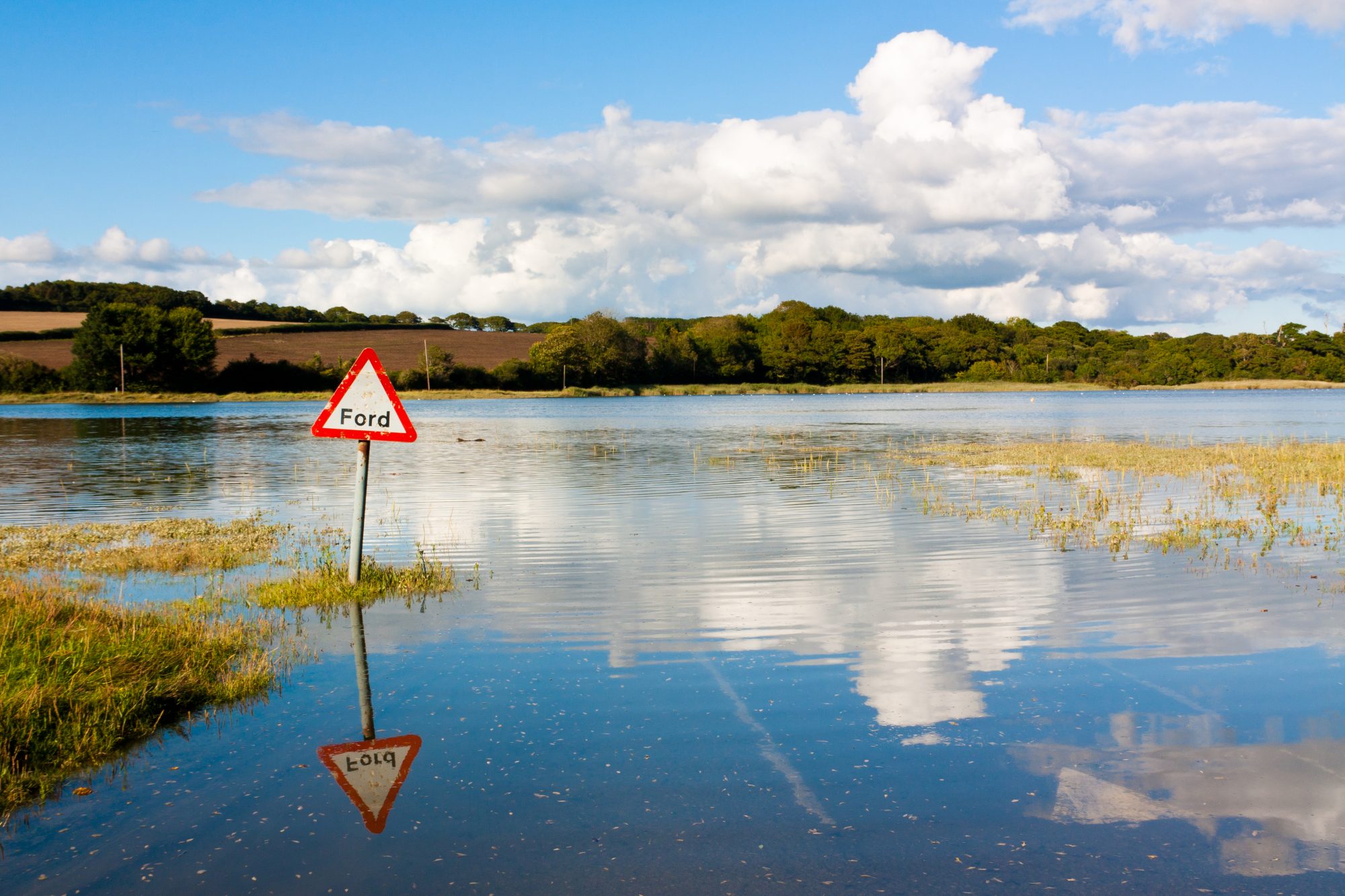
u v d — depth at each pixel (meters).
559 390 126.44
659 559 11.96
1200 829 4.56
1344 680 6.83
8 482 22.72
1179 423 49.16
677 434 42.28
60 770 5.29
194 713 6.23
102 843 4.47
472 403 95.00
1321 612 8.85
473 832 4.54
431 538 13.77
